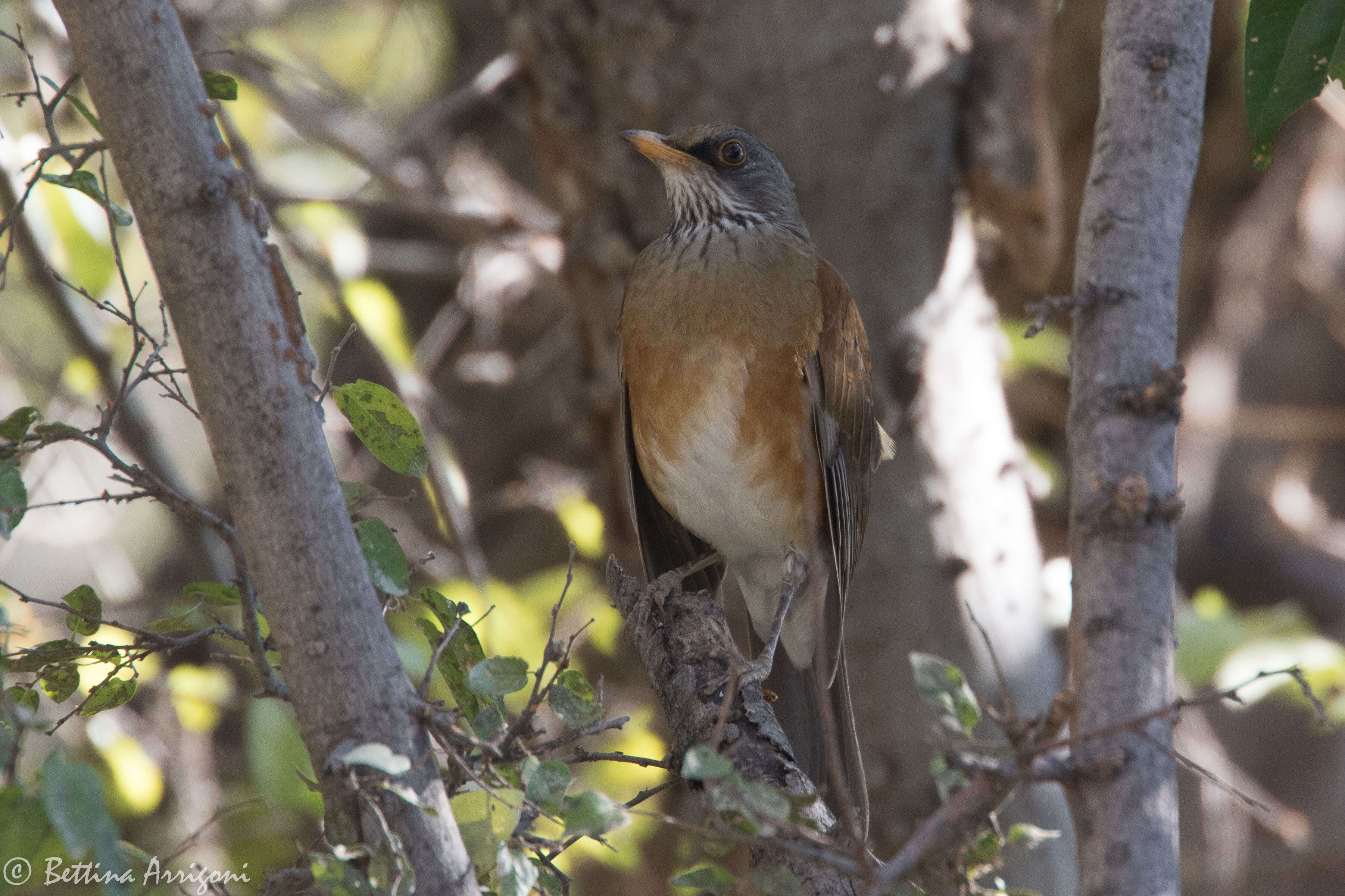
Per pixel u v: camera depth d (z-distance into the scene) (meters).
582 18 9.62
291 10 15.40
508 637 10.42
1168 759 3.55
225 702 10.63
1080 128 12.88
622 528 11.19
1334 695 11.78
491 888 4.39
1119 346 4.07
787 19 9.23
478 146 13.97
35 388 12.74
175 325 3.97
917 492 9.31
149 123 3.89
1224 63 13.43
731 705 5.97
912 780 9.28
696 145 8.65
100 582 11.74
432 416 12.30
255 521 3.98
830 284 8.51
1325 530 14.39
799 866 4.80
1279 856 13.64
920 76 9.31
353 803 3.97
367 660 4.02
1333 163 13.77
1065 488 13.70
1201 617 11.15
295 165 15.09
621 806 4.70
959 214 9.72
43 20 10.55
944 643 9.27
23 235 9.69
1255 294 14.00
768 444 8.19
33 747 9.96
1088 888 3.44
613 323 10.19
